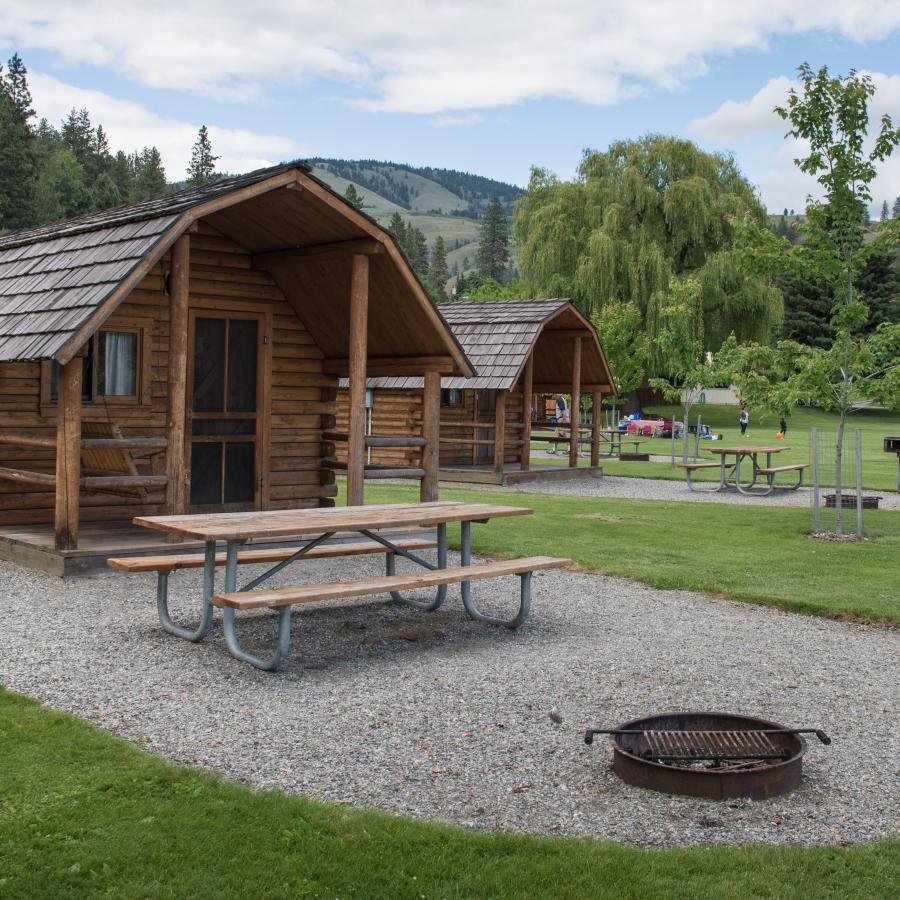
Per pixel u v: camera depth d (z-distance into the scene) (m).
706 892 3.94
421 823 4.49
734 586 10.45
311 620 8.62
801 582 10.80
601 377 25.08
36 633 7.76
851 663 7.69
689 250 49.12
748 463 29.91
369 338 12.94
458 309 24.59
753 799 4.95
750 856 4.25
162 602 7.89
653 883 4.00
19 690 6.34
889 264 64.19
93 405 11.39
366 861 4.12
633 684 6.92
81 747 5.27
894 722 6.28
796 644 8.24
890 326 14.41
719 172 49.41
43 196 75.25
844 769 5.43
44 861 4.04
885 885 4.03
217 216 11.80
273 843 4.26
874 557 12.64
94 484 9.98
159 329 11.87
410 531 13.04
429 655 7.56
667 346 30.47
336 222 11.23
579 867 4.12
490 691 6.65
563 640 8.16
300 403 13.24
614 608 9.48
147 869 4.02
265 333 12.80
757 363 15.81
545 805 4.84
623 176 47.97
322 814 4.54
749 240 15.00
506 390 21.84
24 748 5.23
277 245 12.23
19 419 11.33
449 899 3.86
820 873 4.12
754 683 7.06
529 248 48.91
